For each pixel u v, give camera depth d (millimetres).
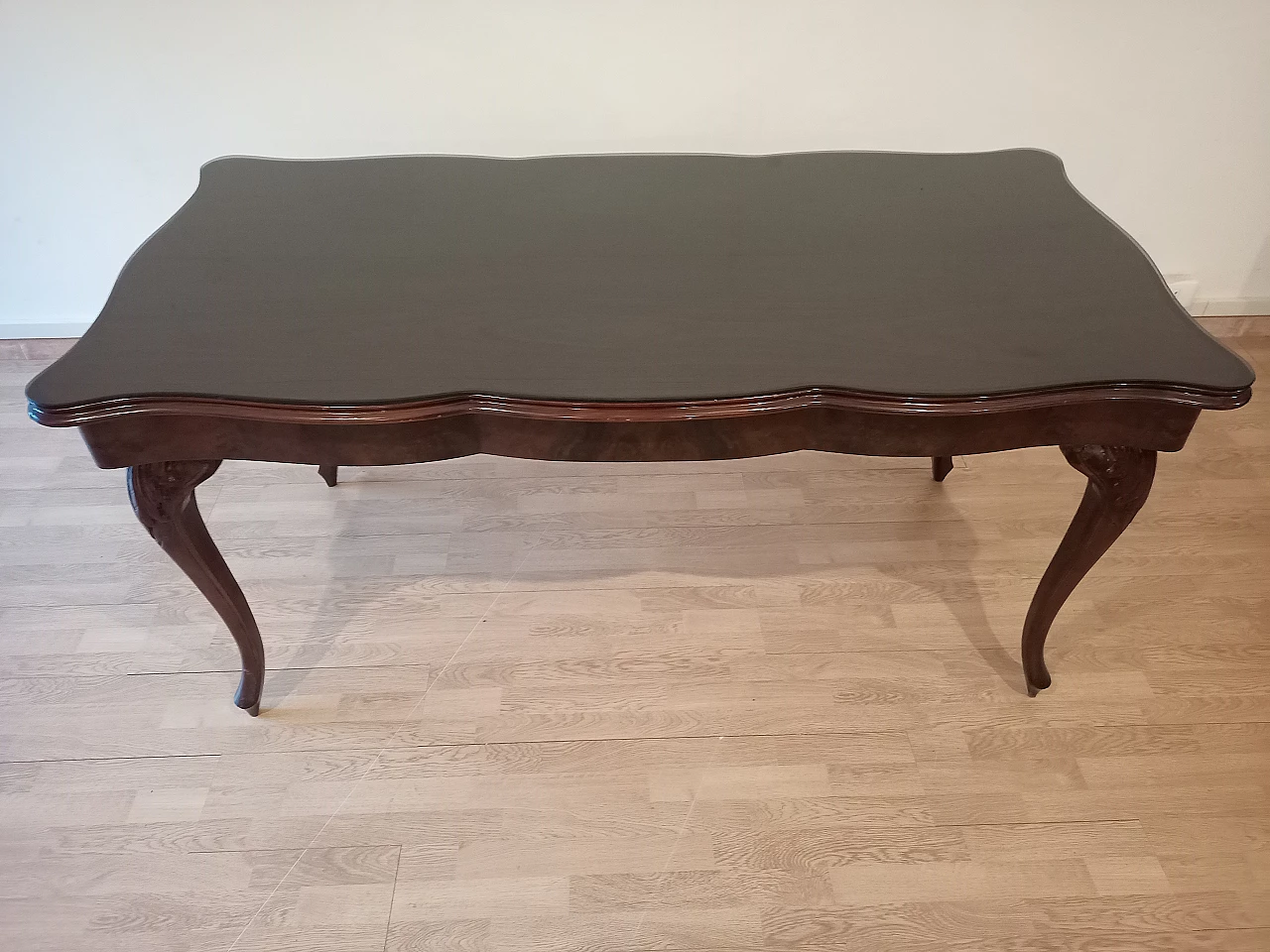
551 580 1766
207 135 1948
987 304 1215
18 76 1829
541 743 1496
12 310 2211
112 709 1536
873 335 1157
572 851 1361
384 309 1202
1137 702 1558
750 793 1431
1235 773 1458
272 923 1282
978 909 1300
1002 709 1549
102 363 1097
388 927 1278
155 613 1695
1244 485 1966
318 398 1049
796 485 1976
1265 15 1839
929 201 1459
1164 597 1729
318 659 1618
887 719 1532
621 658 1625
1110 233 1369
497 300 1222
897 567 1792
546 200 1460
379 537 1849
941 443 1152
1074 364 1102
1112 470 1213
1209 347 1129
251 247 1332
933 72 1899
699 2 1778
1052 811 1410
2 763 1457
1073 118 1986
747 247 1342
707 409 1062
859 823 1394
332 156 1997
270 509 1909
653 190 1491
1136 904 1306
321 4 1754
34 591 1728
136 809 1403
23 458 2014
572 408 1062
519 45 1823
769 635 1666
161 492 1176
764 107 1941
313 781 1441
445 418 1104
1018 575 1774
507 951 1256
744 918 1290
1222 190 2119
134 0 1742
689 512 1912
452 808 1410
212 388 1059
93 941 1263
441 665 1611
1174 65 1907
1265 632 1668
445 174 1538
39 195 2018
